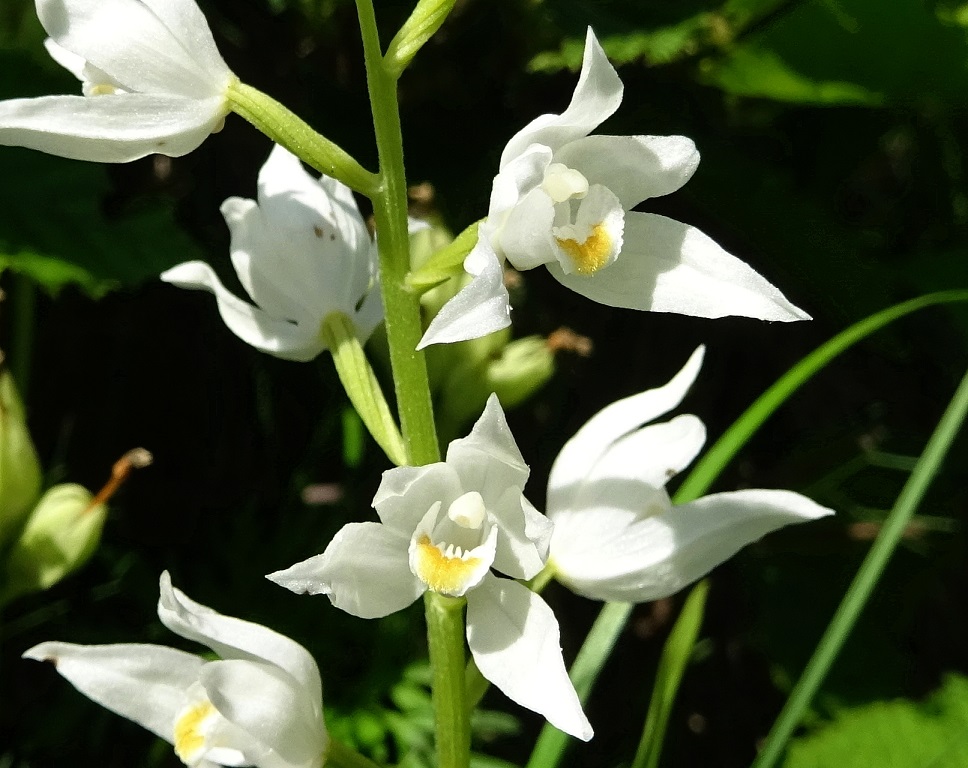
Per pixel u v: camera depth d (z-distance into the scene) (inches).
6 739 5.2
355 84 5.7
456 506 2.8
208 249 5.7
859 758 5.1
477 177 5.6
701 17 5.1
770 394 4.1
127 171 5.7
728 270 3.0
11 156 5.1
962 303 5.5
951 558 5.9
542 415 5.9
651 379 5.9
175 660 3.2
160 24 3.0
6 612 5.4
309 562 2.8
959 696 5.2
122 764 5.3
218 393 5.8
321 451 5.7
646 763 3.6
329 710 5.0
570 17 5.2
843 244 5.5
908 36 5.0
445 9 3.0
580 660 4.0
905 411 6.2
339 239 3.5
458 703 3.2
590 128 2.9
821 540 5.9
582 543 3.3
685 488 4.0
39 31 5.3
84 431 5.6
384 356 5.1
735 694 6.0
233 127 5.6
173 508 5.7
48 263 4.9
